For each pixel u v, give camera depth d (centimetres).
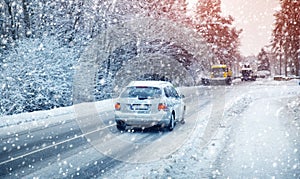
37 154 816
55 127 1286
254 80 6844
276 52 6575
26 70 1923
